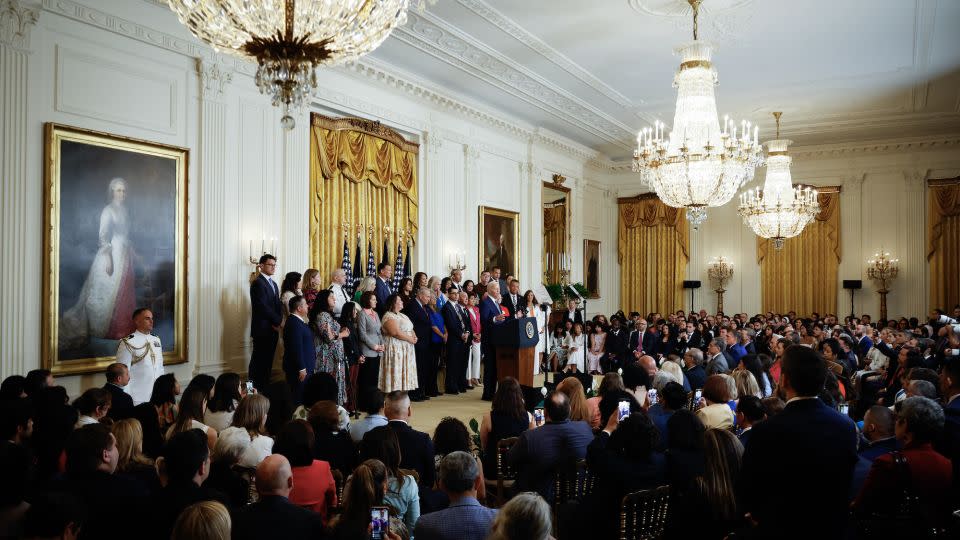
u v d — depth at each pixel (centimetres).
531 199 1630
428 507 406
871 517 353
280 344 989
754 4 920
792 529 270
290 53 453
